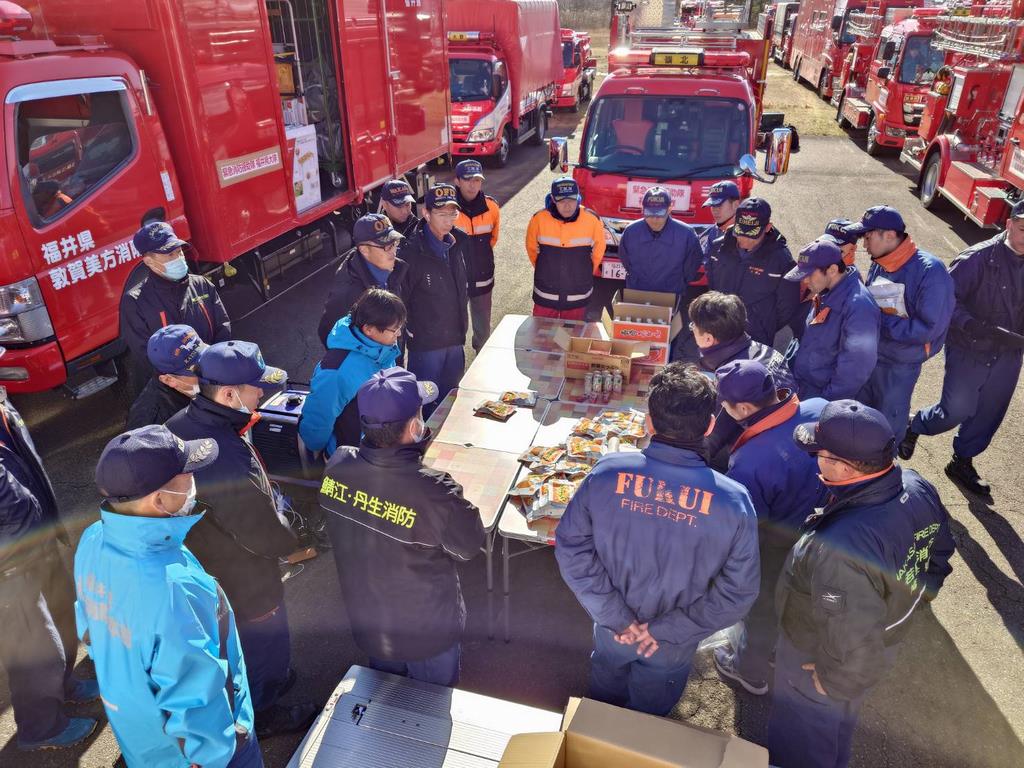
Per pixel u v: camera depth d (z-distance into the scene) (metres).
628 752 2.09
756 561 2.25
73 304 4.66
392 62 8.09
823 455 2.16
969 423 4.54
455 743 2.42
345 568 2.53
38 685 2.84
